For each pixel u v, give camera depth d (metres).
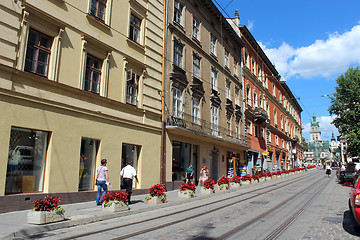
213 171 24.55
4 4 9.62
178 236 6.45
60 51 11.52
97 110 13.00
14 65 9.79
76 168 11.68
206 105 23.72
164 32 18.61
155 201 11.43
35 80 10.42
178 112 19.56
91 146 12.74
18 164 9.81
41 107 10.57
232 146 27.55
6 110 9.43
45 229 7.01
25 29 10.21
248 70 35.16
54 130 10.95
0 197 8.99
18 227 6.85
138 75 16.14
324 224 7.78
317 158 166.38
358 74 28.38
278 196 14.49
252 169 32.72
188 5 22.19
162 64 18.16
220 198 14.18
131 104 15.41
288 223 7.91
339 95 29.19
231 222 8.04
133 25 16.25
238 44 32.72
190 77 21.50
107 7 14.26
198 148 21.83
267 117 38.22
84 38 12.56
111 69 14.12
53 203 7.70
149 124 16.41
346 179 23.03
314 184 22.95
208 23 25.61
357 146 27.88
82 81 12.34
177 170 19.00
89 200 12.09
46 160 10.70
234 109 29.80
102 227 7.51
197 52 22.95
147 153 16.08
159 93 17.61
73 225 7.70
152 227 7.41
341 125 29.30
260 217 8.78
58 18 11.52
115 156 13.77
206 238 6.26
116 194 9.69
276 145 45.59
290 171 42.47
